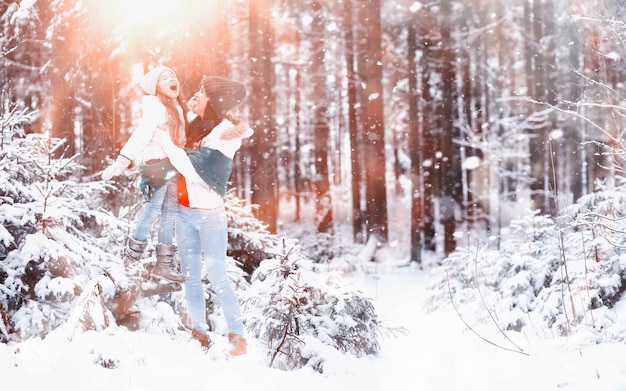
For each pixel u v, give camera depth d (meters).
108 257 5.61
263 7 18.67
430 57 20.70
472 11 20.44
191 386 3.71
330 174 33.38
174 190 4.78
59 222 5.57
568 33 16.05
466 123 21.95
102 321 4.59
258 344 4.89
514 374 4.14
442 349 5.27
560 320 6.16
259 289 5.07
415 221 20.66
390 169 33.72
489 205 24.86
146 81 4.68
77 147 12.68
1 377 3.55
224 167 4.76
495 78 22.02
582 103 5.73
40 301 5.29
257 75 18.70
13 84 12.34
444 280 8.91
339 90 27.00
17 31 12.09
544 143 19.92
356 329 5.20
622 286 6.45
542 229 8.32
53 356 3.91
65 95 11.89
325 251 18.89
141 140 4.55
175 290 5.20
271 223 18.92
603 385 3.66
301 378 4.05
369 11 20.47
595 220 5.74
